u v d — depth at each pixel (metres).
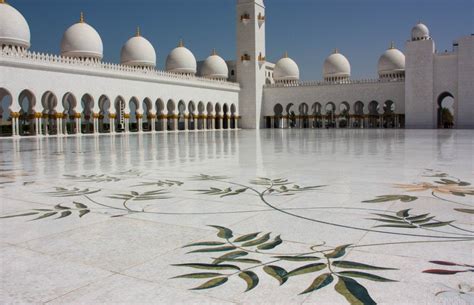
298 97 62.81
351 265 3.59
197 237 4.49
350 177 8.83
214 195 6.94
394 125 58.25
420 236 4.41
